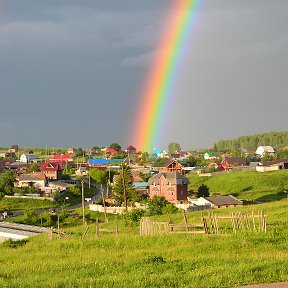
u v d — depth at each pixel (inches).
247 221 1581.0
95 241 1608.0
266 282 944.9
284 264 1047.6
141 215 2600.9
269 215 2154.3
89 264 1207.6
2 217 4084.6
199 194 4645.7
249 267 1026.7
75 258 1366.9
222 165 7623.0
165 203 3447.3
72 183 6314.0
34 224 3649.1
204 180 6053.2
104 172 6781.5
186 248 1337.4
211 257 1179.3
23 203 4926.2
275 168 6264.8
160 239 1508.4
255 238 1395.2
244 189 5285.4
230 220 1792.6
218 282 939.3
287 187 5059.1
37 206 4830.2
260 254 1200.8
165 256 1278.3
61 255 1476.4
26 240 2070.6
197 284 938.7
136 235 1640.0
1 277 1117.7
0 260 1510.8
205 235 1488.7
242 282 943.0
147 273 1065.5
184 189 4633.4
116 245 1523.1
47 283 993.5
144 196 5009.8
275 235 1450.5
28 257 1507.1
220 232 1550.2
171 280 968.9
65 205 4894.2
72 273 1125.7
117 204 4426.7
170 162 6840.6
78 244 1603.1
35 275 1133.7
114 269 1128.2
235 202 3843.5
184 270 1068.5
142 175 6766.7
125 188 4303.6
